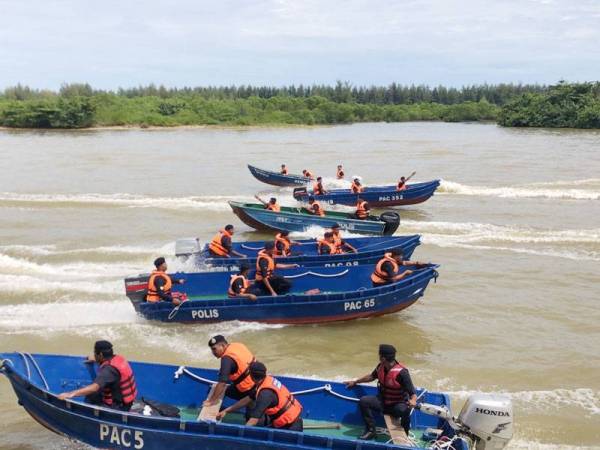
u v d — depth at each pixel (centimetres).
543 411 1038
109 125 9406
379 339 1362
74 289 1628
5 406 1036
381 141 6888
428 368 1211
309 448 803
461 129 9569
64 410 862
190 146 6175
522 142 6388
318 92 16500
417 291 1466
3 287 1631
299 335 1383
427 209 2839
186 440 830
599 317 1478
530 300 1598
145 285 1440
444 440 834
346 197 2884
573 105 9106
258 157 5109
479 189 3309
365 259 1717
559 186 3394
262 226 2345
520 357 1262
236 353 906
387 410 884
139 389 984
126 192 3272
